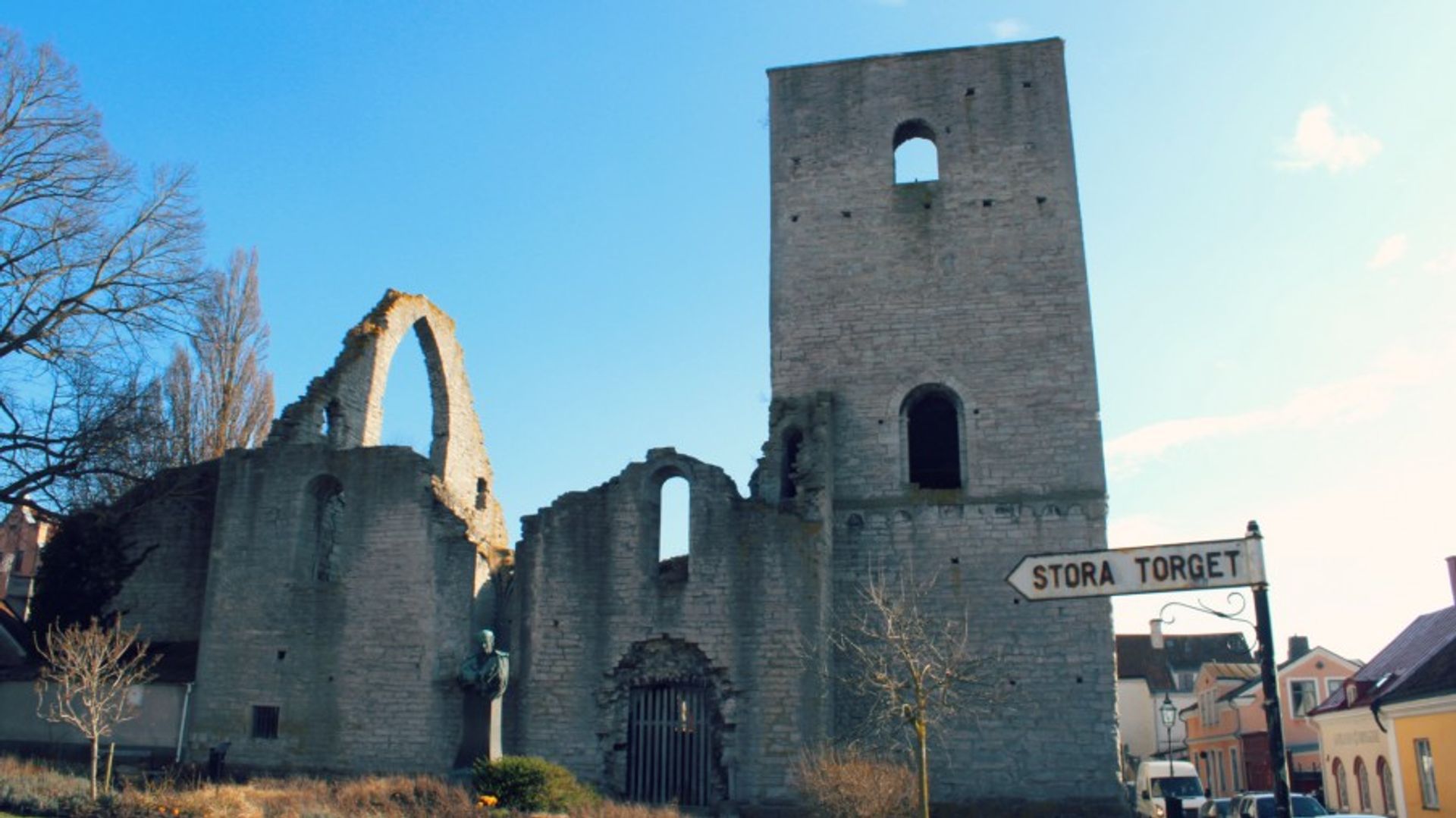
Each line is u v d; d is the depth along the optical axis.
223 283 52.50
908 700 28.31
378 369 36.91
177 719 31.67
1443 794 33.84
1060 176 33.06
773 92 35.78
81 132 37.34
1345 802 44.09
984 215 33.09
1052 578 11.38
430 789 24.73
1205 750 70.94
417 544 31.48
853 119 34.91
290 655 31.44
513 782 24.36
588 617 29.62
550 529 30.50
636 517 30.03
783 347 33.03
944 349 32.06
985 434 31.03
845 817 24.72
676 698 28.94
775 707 27.86
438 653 30.47
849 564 30.48
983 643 29.27
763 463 31.02
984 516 30.27
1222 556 10.89
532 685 29.39
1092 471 30.20
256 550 32.66
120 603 35.75
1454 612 42.94
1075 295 31.84
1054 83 34.03
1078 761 28.03
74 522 36.00
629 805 25.77
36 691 33.09
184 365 50.47
